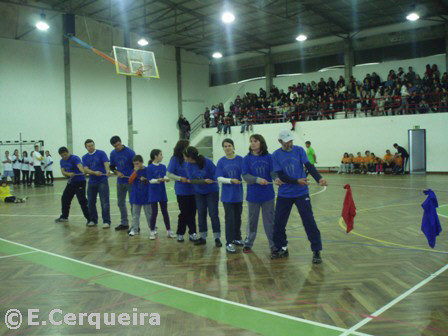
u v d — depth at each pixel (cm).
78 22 2155
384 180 1546
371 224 688
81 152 2202
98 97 2267
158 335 293
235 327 301
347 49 2241
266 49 2538
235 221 554
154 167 625
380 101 1981
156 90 2522
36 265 488
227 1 1817
